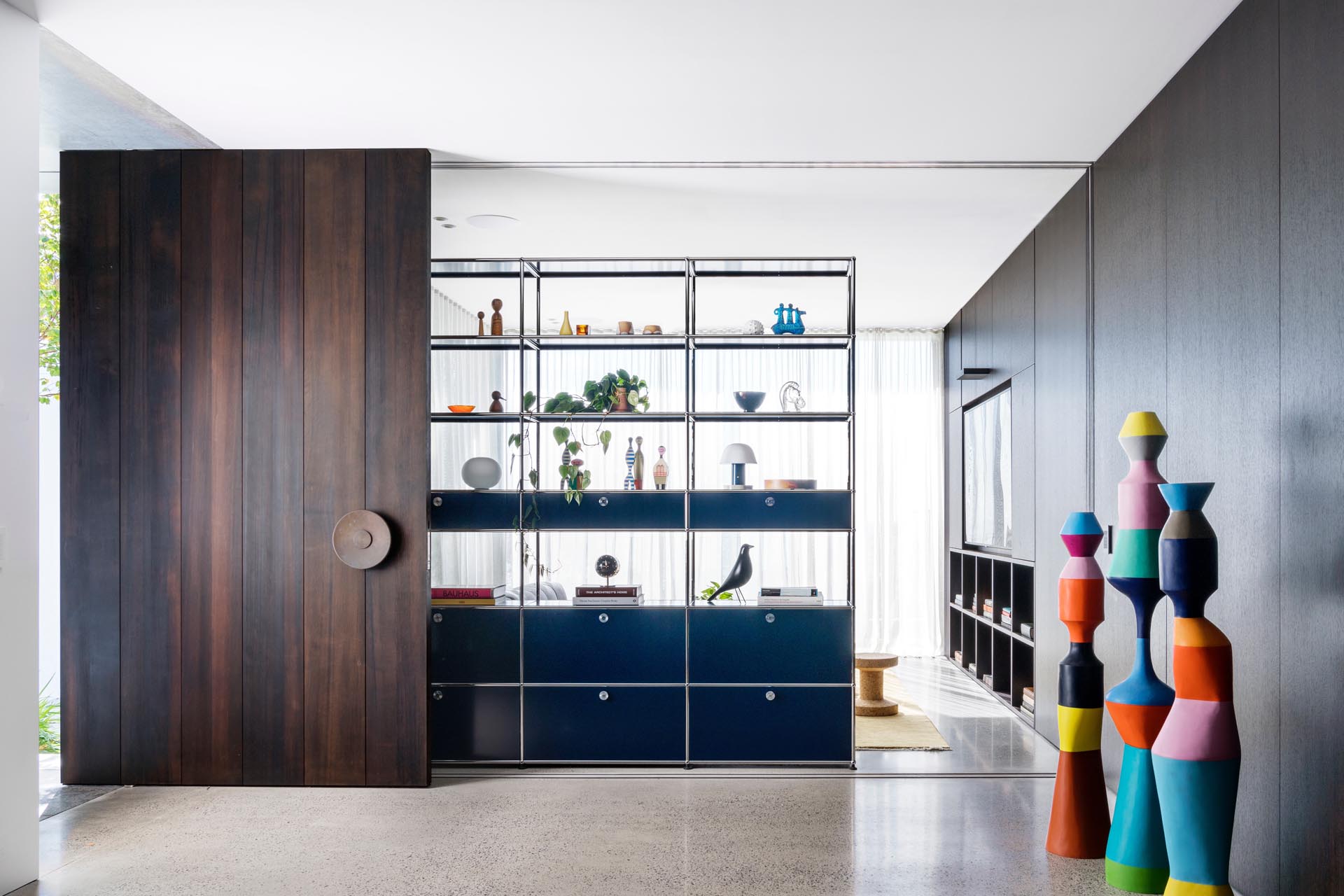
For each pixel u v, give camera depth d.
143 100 3.62
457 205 4.77
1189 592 2.54
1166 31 3.05
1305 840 2.52
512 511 4.44
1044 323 4.97
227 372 4.08
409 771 4.01
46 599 5.54
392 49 3.21
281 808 3.74
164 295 4.09
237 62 3.31
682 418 4.51
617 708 4.36
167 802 3.82
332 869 3.11
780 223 5.08
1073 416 4.49
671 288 5.44
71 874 3.08
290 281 4.09
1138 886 2.88
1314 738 2.46
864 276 6.17
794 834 3.44
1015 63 3.30
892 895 2.88
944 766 4.35
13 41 2.96
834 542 7.45
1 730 2.95
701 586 7.16
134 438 4.08
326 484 4.05
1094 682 3.24
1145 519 2.93
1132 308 3.77
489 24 3.04
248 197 4.10
